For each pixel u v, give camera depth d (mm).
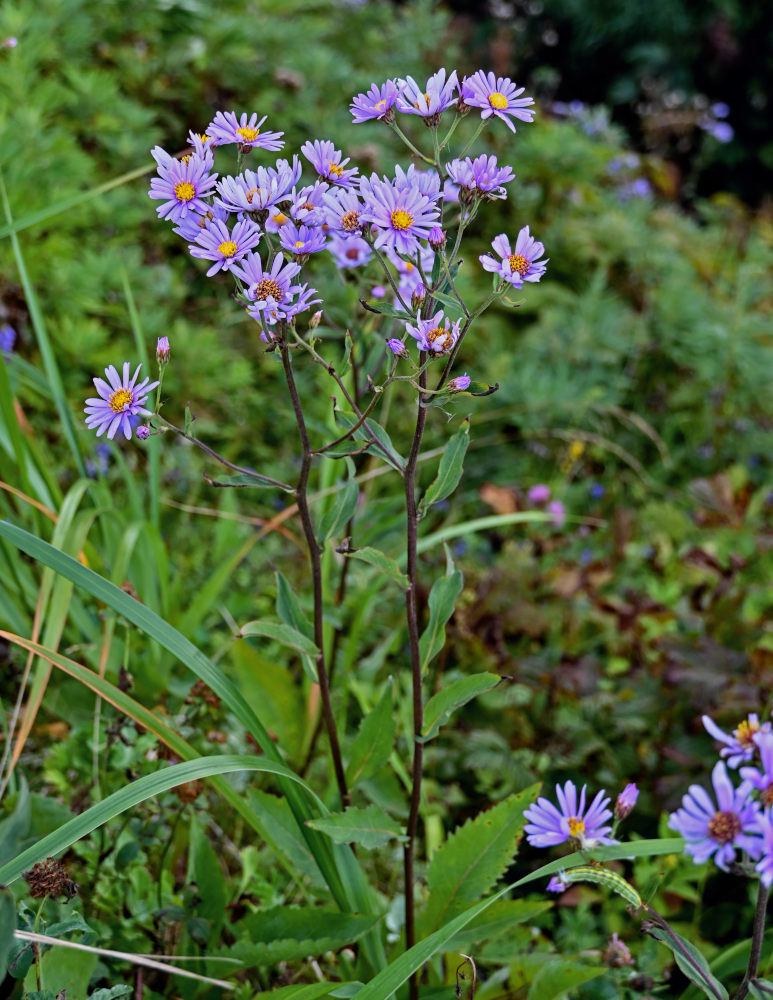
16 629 1053
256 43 2195
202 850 904
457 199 771
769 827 639
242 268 750
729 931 1026
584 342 2027
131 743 956
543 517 1207
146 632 804
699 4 4691
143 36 2064
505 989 909
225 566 1125
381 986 726
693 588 1599
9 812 900
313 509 1421
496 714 1147
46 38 1804
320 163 770
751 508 1763
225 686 824
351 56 2576
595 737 1104
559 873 717
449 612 823
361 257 1000
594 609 1369
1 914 704
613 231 2266
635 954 985
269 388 1772
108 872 910
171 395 1574
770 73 4695
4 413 1047
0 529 785
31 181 1555
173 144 2039
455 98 765
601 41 4805
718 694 1108
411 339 1076
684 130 3207
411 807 844
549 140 2332
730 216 2785
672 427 2057
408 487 791
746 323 2162
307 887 954
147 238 1834
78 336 1475
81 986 792
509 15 4914
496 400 1900
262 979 928
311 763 1096
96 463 1324
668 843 761
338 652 1177
